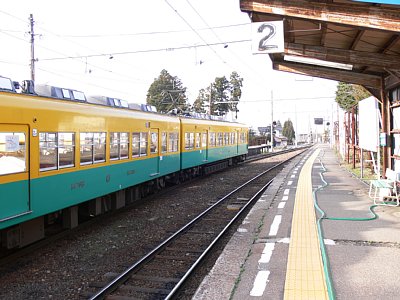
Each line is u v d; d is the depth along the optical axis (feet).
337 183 50.42
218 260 20.61
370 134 42.37
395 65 32.76
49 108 26.35
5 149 22.26
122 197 39.63
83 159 30.81
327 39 32.81
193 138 63.98
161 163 49.16
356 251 20.89
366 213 30.55
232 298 15.40
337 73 43.06
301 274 17.48
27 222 25.25
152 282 20.36
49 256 25.08
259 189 53.67
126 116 38.58
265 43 25.32
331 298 14.78
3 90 23.25
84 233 30.91
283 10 23.48
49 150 26.48
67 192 28.53
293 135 361.51
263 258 20.20
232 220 32.94
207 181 65.16
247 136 108.88
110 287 18.90
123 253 25.75
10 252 25.66
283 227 26.76
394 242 22.52
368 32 28.48
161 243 26.50
